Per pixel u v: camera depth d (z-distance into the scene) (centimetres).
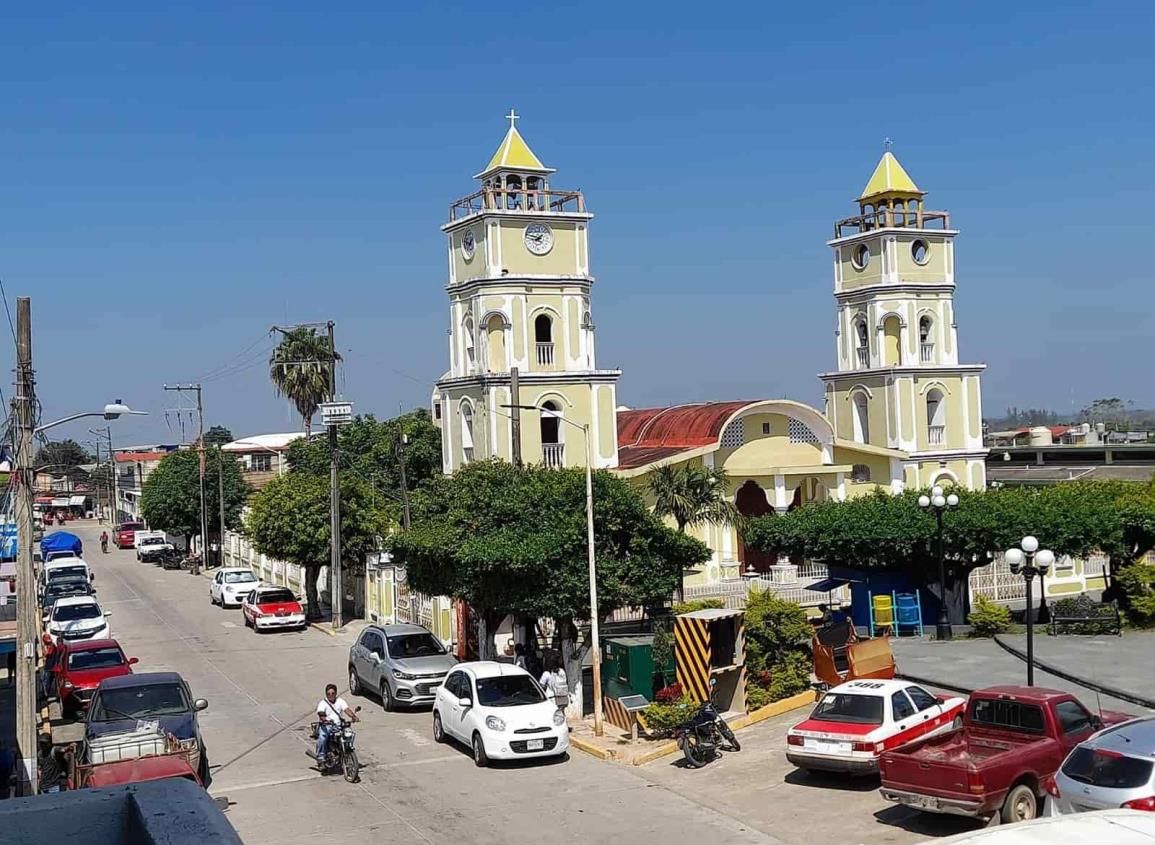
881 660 2650
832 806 1934
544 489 2859
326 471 7119
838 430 5900
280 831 1912
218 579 5275
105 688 2288
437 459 7100
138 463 12562
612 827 1892
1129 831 688
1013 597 4244
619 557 2808
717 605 3002
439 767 2331
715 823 1889
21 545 2106
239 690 3219
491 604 2791
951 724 2091
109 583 6425
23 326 2156
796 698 2639
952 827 1780
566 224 4753
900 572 3581
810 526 3584
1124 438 11406
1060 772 1529
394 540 3098
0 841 346
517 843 1822
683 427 5050
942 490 3691
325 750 2269
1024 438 12162
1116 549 3525
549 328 4747
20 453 2136
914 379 5575
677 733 2377
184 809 345
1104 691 2516
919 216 5706
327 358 7331
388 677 2897
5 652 2947
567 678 2803
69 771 2091
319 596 5300
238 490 8075
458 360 4909
